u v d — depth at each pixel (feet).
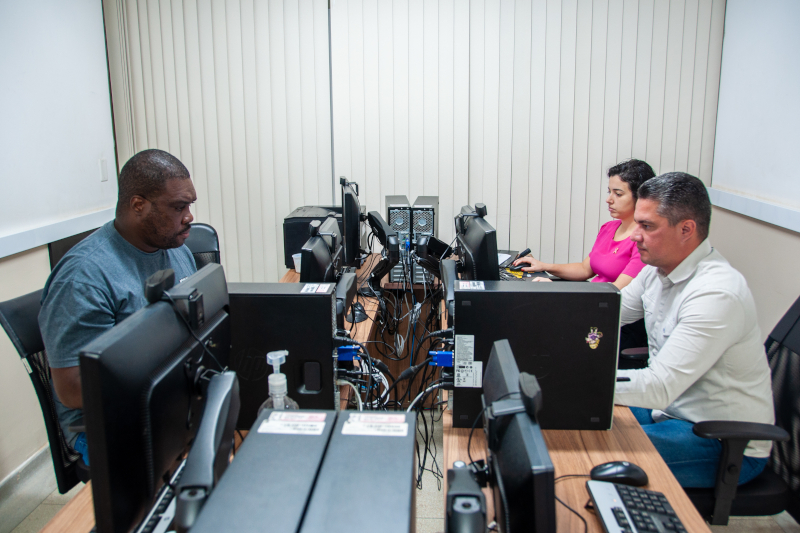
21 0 8.02
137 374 2.48
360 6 9.96
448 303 5.04
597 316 4.23
